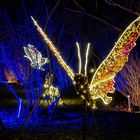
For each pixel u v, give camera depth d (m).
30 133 11.67
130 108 19.03
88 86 7.34
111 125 13.15
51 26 15.48
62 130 12.29
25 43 14.77
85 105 7.54
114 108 19.28
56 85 15.41
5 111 17.86
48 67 15.10
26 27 14.91
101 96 7.25
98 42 18.55
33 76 14.61
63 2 11.62
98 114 16.27
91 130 12.15
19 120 14.80
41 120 14.68
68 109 18.28
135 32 6.66
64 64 7.40
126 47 6.84
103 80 7.21
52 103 15.30
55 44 15.48
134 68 18.36
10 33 14.84
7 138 10.28
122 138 10.73
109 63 7.09
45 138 10.93
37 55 13.93
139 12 9.16
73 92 24.66
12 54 14.75
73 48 16.55
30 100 15.28
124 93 19.27
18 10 15.25
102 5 11.27
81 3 11.28
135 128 12.49
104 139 10.59
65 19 16.11
